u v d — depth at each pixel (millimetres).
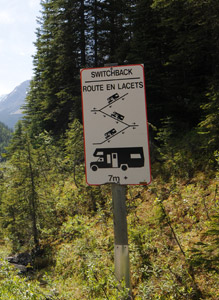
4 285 4785
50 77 25688
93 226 11344
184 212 8531
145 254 7273
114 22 24031
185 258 6191
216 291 5086
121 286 3186
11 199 14133
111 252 7930
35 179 14320
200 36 14672
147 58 17531
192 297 5254
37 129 28953
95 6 23219
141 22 18375
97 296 5582
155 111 17516
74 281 8164
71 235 11938
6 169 16391
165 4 13727
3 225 15102
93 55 24516
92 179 3215
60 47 24672
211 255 4738
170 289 5445
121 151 3162
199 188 9523
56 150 21562
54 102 25844
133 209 10570
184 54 15719
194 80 17844
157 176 12281
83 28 22547
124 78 3154
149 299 5410
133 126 3141
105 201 12922
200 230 7238
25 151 14508
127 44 20000
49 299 4820
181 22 14562
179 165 11906
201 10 12328
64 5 22844
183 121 16688
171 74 18375
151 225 8688
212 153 10625
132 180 3141
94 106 3211
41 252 12289
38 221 13773
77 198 13992
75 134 16266
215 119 9711
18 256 12727
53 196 14859
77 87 22828
